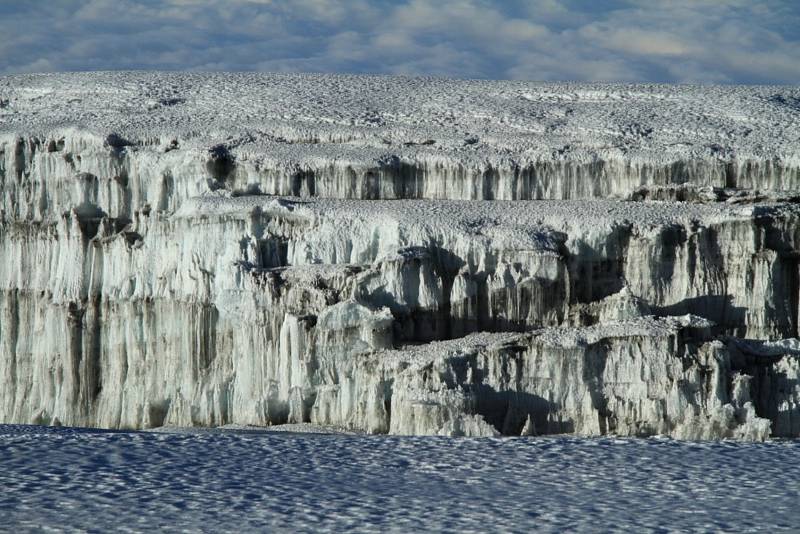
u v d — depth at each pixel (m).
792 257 76.25
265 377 73.81
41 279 86.25
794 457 46.84
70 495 40.75
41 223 87.25
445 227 76.25
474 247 75.31
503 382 66.44
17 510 38.84
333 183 83.94
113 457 46.88
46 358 85.12
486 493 41.38
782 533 36.12
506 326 74.31
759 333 74.88
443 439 51.09
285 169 83.94
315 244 77.31
